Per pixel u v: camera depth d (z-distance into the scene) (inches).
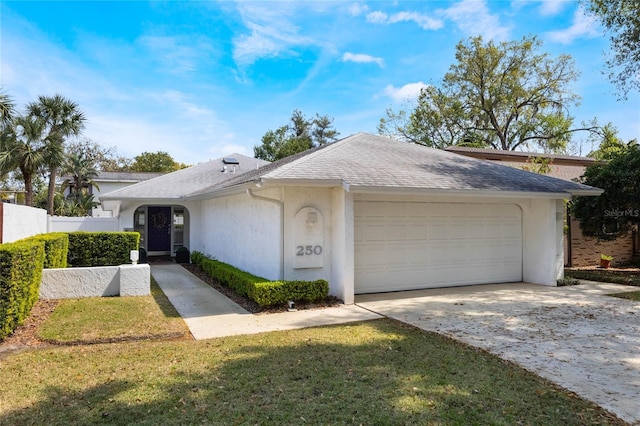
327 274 378.3
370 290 406.6
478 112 1418.6
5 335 241.6
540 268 462.3
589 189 439.5
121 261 522.3
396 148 492.1
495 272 468.4
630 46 536.4
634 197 520.4
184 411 152.7
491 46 1341.0
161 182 715.4
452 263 445.4
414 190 351.9
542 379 187.2
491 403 161.2
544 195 413.4
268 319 303.0
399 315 313.7
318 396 165.6
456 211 447.8
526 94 1348.4
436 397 165.5
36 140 845.2
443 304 353.1
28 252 268.5
